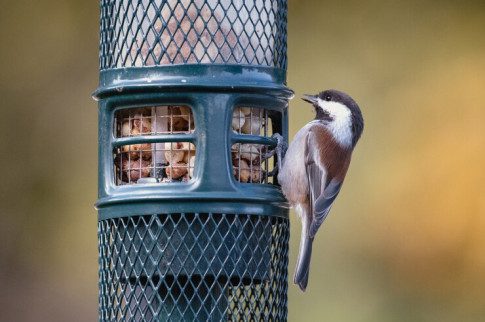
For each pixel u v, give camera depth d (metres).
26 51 15.45
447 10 15.51
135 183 8.42
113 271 8.41
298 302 14.13
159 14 8.28
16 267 14.77
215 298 8.27
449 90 15.23
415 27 15.48
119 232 8.33
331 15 15.53
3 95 15.28
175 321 8.20
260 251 8.33
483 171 14.91
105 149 8.42
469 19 15.43
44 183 15.03
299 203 9.24
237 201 8.14
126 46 8.41
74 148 15.18
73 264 14.80
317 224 9.17
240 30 8.38
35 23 15.51
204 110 8.13
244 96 8.23
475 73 15.29
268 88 8.33
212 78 8.16
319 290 14.24
